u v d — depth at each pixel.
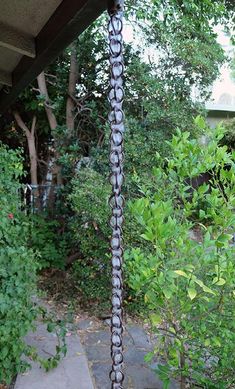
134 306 3.34
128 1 4.07
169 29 4.20
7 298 2.11
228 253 1.81
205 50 4.33
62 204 4.76
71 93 4.82
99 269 3.57
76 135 4.84
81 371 2.50
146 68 4.22
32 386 2.31
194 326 1.95
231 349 1.93
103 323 3.38
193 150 2.03
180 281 1.90
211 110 8.41
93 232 3.55
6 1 1.74
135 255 2.03
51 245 4.25
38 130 5.59
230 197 1.89
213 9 4.40
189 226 2.04
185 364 2.00
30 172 5.53
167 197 2.19
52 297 3.83
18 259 2.28
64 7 1.59
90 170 3.81
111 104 1.35
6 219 2.48
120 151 1.38
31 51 2.07
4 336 2.03
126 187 3.56
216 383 2.00
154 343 2.93
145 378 2.47
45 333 3.04
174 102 4.18
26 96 5.02
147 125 4.14
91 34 4.45
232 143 6.68
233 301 1.90
